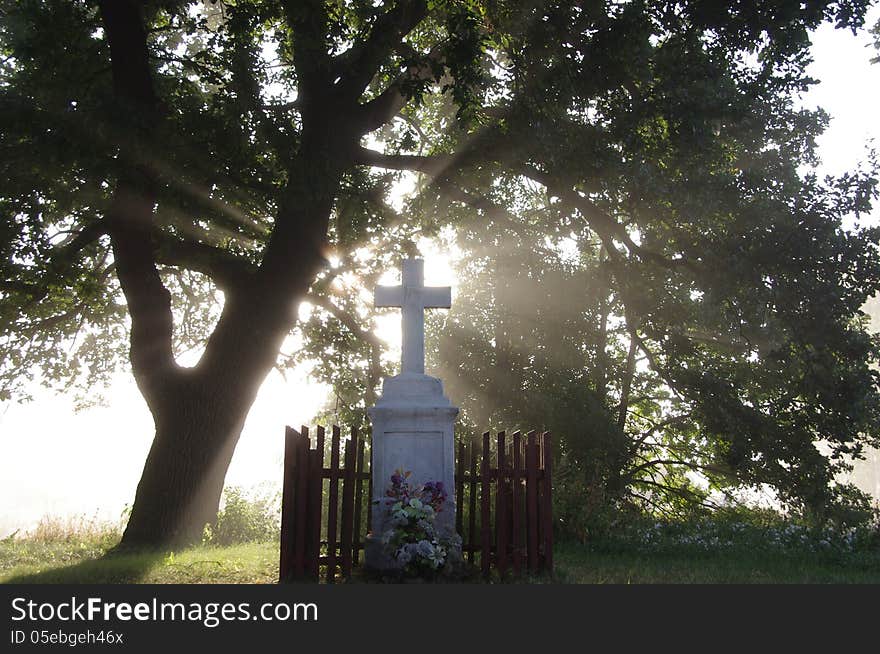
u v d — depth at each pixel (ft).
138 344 45.98
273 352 47.88
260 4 45.62
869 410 54.60
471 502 33.24
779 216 51.42
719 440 66.28
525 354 67.87
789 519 59.36
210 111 46.37
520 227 57.21
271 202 49.80
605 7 45.50
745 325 51.42
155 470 44.55
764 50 50.31
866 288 51.57
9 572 32.14
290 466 29.43
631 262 56.75
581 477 49.06
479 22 44.50
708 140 46.68
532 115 46.57
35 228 47.29
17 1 46.50
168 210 45.19
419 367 33.30
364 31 48.03
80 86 45.21
